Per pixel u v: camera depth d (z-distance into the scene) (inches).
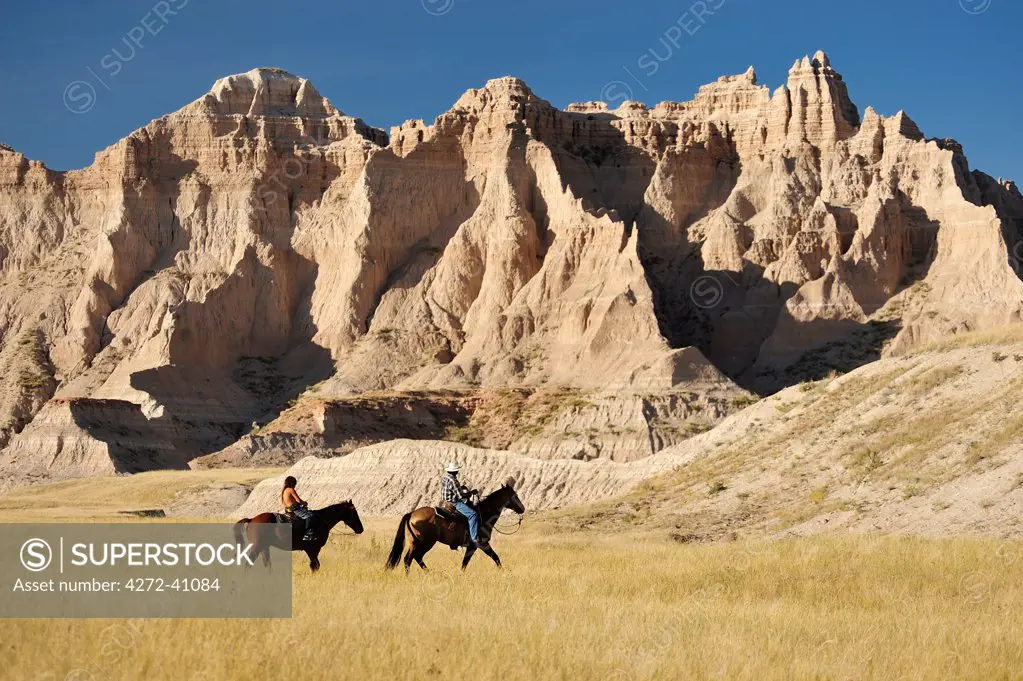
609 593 925.2
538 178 6412.4
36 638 647.8
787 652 687.7
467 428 5108.3
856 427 1932.8
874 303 5654.5
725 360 5713.6
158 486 3860.7
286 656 619.8
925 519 1496.1
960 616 823.1
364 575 973.2
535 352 5659.5
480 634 687.1
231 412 5831.7
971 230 5708.7
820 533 1574.8
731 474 2031.3
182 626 680.4
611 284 5708.7
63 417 5004.9
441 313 6146.7
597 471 2564.0
